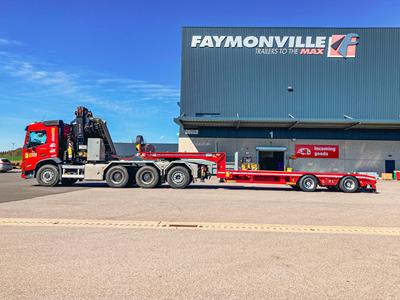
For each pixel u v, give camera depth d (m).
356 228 6.79
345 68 32.62
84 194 12.52
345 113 32.25
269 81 32.62
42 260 4.43
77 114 16.30
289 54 32.88
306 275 4.02
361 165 32.22
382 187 20.48
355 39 32.78
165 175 15.86
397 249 5.21
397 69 32.59
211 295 3.40
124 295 3.37
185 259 4.55
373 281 3.86
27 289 3.50
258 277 3.92
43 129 15.85
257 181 16.09
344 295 3.46
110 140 16.88
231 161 32.44
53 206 9.17
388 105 32.25
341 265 4.41
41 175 15.91
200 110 32.50
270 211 8.91
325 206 10.16
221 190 15.53
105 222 7.01
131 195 12.34
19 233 5.94
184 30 33.28
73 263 4.32
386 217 8.21
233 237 5.85
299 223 7.26
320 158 32.38
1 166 32.91
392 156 32.19
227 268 4.22
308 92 32.47
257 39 32.97
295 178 16.02
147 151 16.88
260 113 32.38
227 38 33.06
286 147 32.56
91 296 3.34
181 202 10.43
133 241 5.46
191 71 32.88
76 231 6.14
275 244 5.42
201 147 32.66
